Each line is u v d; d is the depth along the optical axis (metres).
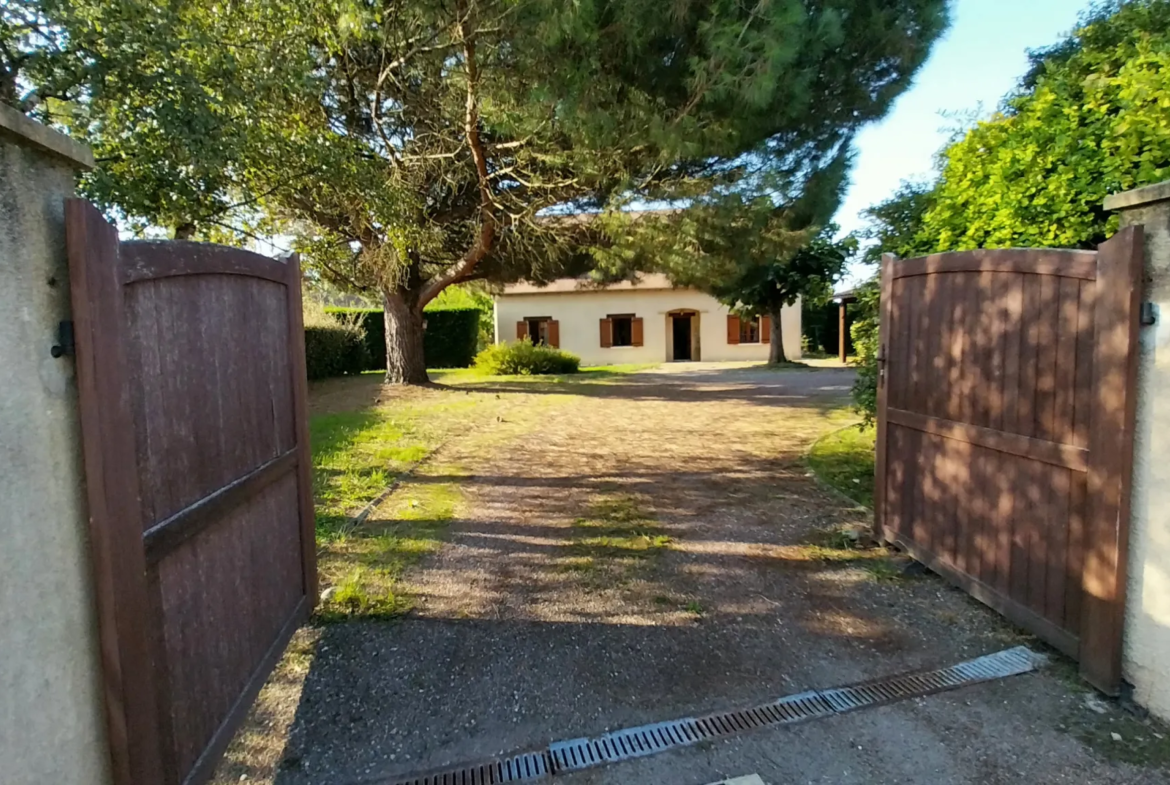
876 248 5.27
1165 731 2.17
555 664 2.72
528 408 10.36
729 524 4.48
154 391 1.78
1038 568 2.75
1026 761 2.06
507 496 5.22
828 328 26.62
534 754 2.17
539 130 7.30
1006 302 2.89
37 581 1.35
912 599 3.25
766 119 6.65
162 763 1.74
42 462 1.38
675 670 2.66
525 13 5.75
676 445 7.29
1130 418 2.25
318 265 10.65
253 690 2.38
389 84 8.68
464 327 23.66
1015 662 2.64
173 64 5.09
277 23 6.14
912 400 3.64
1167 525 2.16
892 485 3.89
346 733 2.30
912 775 2.02
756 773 2.05
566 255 11.76
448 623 3.09
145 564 1.67
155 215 5.91
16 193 1.33
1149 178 2.89
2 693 1.25
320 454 6.55
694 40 6.16
